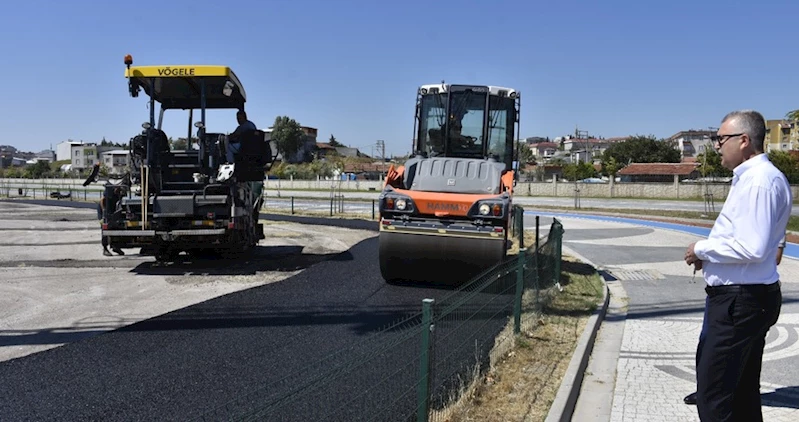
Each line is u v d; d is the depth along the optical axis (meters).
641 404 5.48
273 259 12.77
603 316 8.73
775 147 94.88
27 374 5.50
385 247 9.54
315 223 22.70
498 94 11.73
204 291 9.31
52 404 4.82
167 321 7.36
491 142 11.77
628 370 6.41
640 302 9.85
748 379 3.89
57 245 15.37
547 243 8.73
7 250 14.30
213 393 5.02
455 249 9.30
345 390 4.77
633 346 7.30
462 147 11.75
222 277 10.53
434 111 11.84
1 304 8.38
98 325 7.27
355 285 9.72
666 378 6.18
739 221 3.65
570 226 23.84
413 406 4.47
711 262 3.81
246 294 8.95
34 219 24.39
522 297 6.91
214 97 12.09
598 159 109.81
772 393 5.70
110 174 11.27
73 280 10.23
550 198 49.56
